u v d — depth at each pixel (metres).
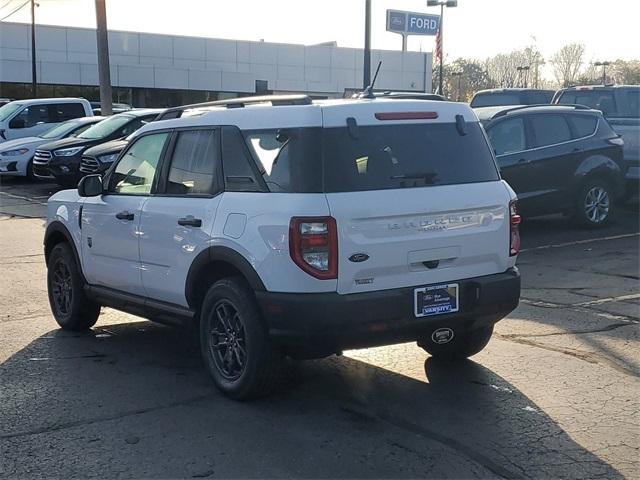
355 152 4.77
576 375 5.63
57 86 47.12
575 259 10.23
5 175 20.69
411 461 4.20
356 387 5.40
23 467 4.11
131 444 4.41
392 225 4.72
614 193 12.52
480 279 5.09
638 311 7.50
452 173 5.09
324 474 4.03
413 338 4.90
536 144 11.65
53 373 5.72
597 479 4.00
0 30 44.94
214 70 52.22
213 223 5.09
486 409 4.97
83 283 6.74
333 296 4.55
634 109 14.50
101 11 23.88
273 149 4.88
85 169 16.00
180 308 5.59
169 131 5.83
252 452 4.30
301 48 55.12
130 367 5.89
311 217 4.53
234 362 5.14
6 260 10.36
